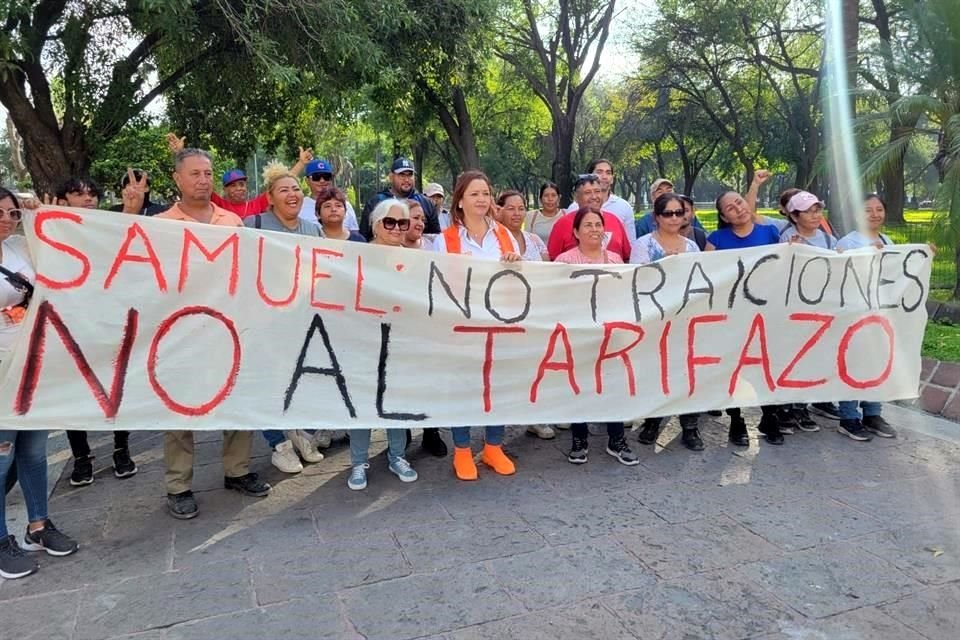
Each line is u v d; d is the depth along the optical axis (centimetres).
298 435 454
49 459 460
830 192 1045
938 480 405
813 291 466
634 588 294
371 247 392
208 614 278
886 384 479
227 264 360
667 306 438
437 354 404
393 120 1814
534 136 3531
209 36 1013
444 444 463
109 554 328
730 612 276
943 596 285
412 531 349
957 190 805
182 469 366
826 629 264
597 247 449
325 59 1053
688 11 2202
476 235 437
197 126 1268
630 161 3616
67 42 917
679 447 471
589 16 1986
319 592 293
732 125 2778
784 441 479
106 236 338
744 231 493
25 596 292
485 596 289
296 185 423
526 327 417
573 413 427
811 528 346
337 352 384
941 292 898
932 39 912
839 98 1030
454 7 1195
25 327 321
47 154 988
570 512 370
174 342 350
